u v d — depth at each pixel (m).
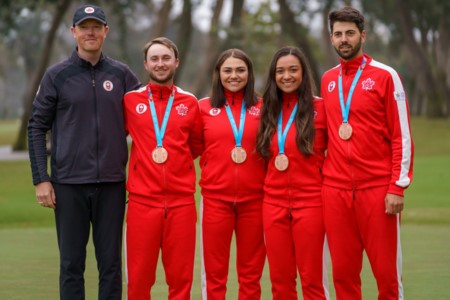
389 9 39.56
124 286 7.01
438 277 7.15
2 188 16.30
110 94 5.57
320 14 37.56
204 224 5.77
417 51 35.12
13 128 54.25
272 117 5.63
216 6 29.06
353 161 5.42
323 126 5.66
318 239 5.58
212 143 5.72
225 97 5.80
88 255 8.59
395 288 5.51
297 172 5.59
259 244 5.80
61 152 5.50
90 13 5.47
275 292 5.71
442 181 16.27
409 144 5.38
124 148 5.63
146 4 32.12
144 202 5.57
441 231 10.15
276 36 30.12
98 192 5.52
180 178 5.59
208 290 5.79
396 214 5.46
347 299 5.58
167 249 5.62
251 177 5.70
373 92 5.42
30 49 54.19
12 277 7.32
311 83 5.64
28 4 27.08
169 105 5.64
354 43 5.47
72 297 5.54
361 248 5.58
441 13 36.97
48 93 5.52
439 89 41.53
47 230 10.67
